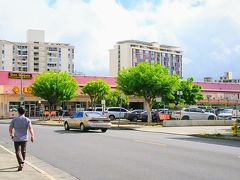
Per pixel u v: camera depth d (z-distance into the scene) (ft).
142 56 495.00
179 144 65.87
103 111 135.85
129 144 64.95
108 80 240.12
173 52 524.93
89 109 180.24
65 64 453.17
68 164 43.57
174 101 212.02
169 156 49.44
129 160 46.01
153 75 125.80
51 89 164.25
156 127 117.29
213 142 71.87
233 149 58.49
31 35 443.73
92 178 35.22
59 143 67.10
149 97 129.29
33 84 172.76
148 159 46.73
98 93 210.59
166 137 81.97
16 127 38.52
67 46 455.22
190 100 226.79
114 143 66.74
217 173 36.86
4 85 206.80
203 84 280.51
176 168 39.91
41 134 88.07
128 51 488.44
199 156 49.49
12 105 209.15
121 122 141.49
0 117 205.26
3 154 51.29
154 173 37.11
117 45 501.15
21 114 39.04
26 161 45.24
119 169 39.68
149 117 129.39
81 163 44.11
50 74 168.14
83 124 98.17
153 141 70.95
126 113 153.99
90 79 232.32
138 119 147.13
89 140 72.79
